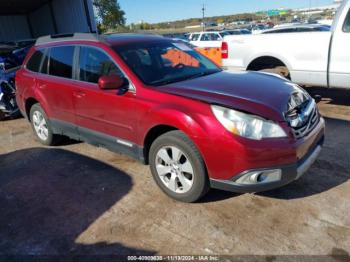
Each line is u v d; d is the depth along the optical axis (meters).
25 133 6.08
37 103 5.14
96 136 4.13
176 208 3.26
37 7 20.28
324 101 6.67
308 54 5.85
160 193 3.55
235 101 2.95
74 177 4.08
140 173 4.05
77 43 4.28
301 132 3.00
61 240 2.93
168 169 3.32
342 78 5.59
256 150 2.75
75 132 4.50
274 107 2.93
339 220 2.92
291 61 6.07
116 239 2.89
